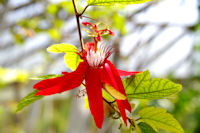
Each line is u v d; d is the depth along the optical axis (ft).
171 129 1.59
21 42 5.13
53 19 4.47
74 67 1.67
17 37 5.00
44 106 9.43
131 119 1.59
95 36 1.59
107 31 1.61
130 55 7.90
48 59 8.21
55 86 1.47
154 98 1.56
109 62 1.56
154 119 1.58
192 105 6.03
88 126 6.08
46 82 1.48
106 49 1.63
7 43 8.33
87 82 1.50
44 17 4.55
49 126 9.59
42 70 8.08
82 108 5.82
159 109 1.57
